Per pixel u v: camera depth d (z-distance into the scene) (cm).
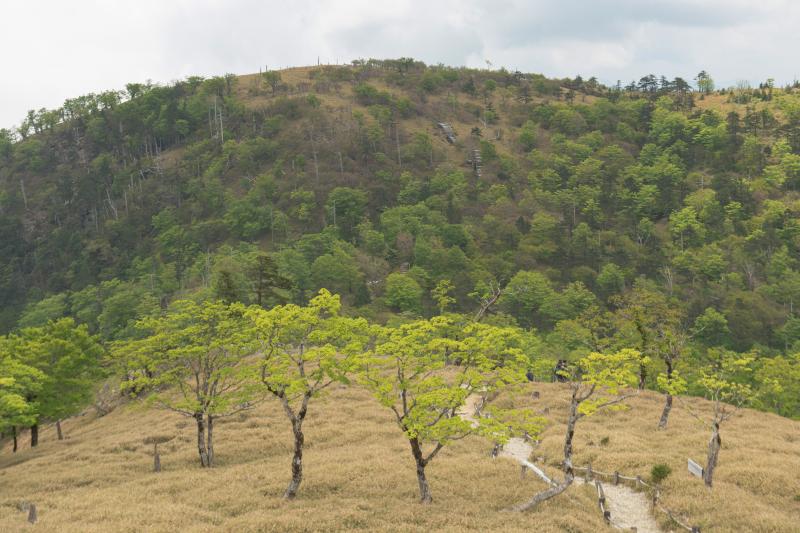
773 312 13138
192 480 3083
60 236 18438
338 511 2489
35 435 5147
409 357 2709
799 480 3077
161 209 19025
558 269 15512
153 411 5325
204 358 3653
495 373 2897
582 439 3906
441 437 2558
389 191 19075
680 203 18675
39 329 5469
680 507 2778
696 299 13438
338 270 12925
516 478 3069
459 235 16300
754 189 18775
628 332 5306
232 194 18725
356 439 3991
